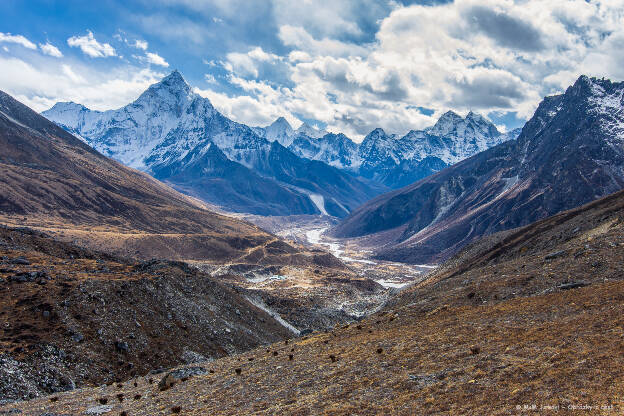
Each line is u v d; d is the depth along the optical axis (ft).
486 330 127.24
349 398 101.14
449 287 249.34
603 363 84.79
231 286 440.86
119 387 163.02
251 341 302.66
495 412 76.69
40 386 176.96
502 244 432.66
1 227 339.98
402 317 186.60
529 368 91.71
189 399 130.00
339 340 173.47
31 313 217.15
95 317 228.63
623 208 284.00
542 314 129.29
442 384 95.76
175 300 284.61
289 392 116.98
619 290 129.49
